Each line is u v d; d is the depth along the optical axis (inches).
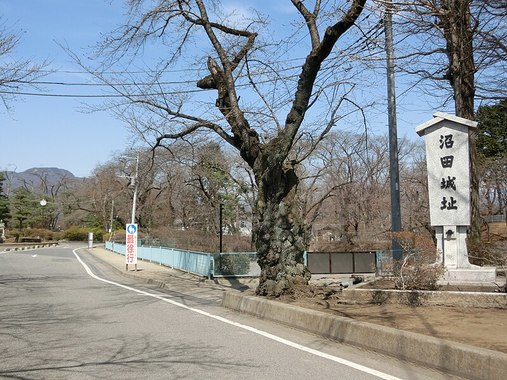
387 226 1664.6
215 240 1401.3
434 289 447.8
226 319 422.0
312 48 462.6
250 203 1360.7
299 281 465.1
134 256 1034.7
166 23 579.8
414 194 1651.1
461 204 528.7
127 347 310.7
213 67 569.3
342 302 428.8
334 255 882.8
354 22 429.7
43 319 417.7
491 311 376.5
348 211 1664.6
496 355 225.0
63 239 3398.1
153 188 1857.8
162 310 478.0
